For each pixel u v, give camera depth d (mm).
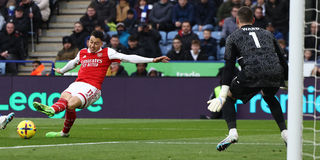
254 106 47531
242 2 57688
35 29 62344
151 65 50250
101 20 58906
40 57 61969
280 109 21484
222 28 55625
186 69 49469
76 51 53438
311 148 23562
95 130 34375
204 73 49094
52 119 46500
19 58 57781
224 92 20094
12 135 28656
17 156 19406
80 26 56562
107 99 48906
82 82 26781
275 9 56781
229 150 22344
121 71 50281
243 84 20391
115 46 52219
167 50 56969
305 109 46312
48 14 64438
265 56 20281
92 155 20031
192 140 27156
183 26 52938
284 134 21000
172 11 58406
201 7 58438
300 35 16469
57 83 48750
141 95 48750
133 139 27625
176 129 35781
